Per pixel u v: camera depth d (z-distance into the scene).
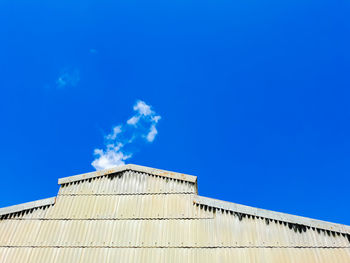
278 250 8.88
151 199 10.91
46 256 9.93
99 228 10.40
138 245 9.77
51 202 11.34
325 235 8.87
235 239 9.36
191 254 9.30
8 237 10.59
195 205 10.46
